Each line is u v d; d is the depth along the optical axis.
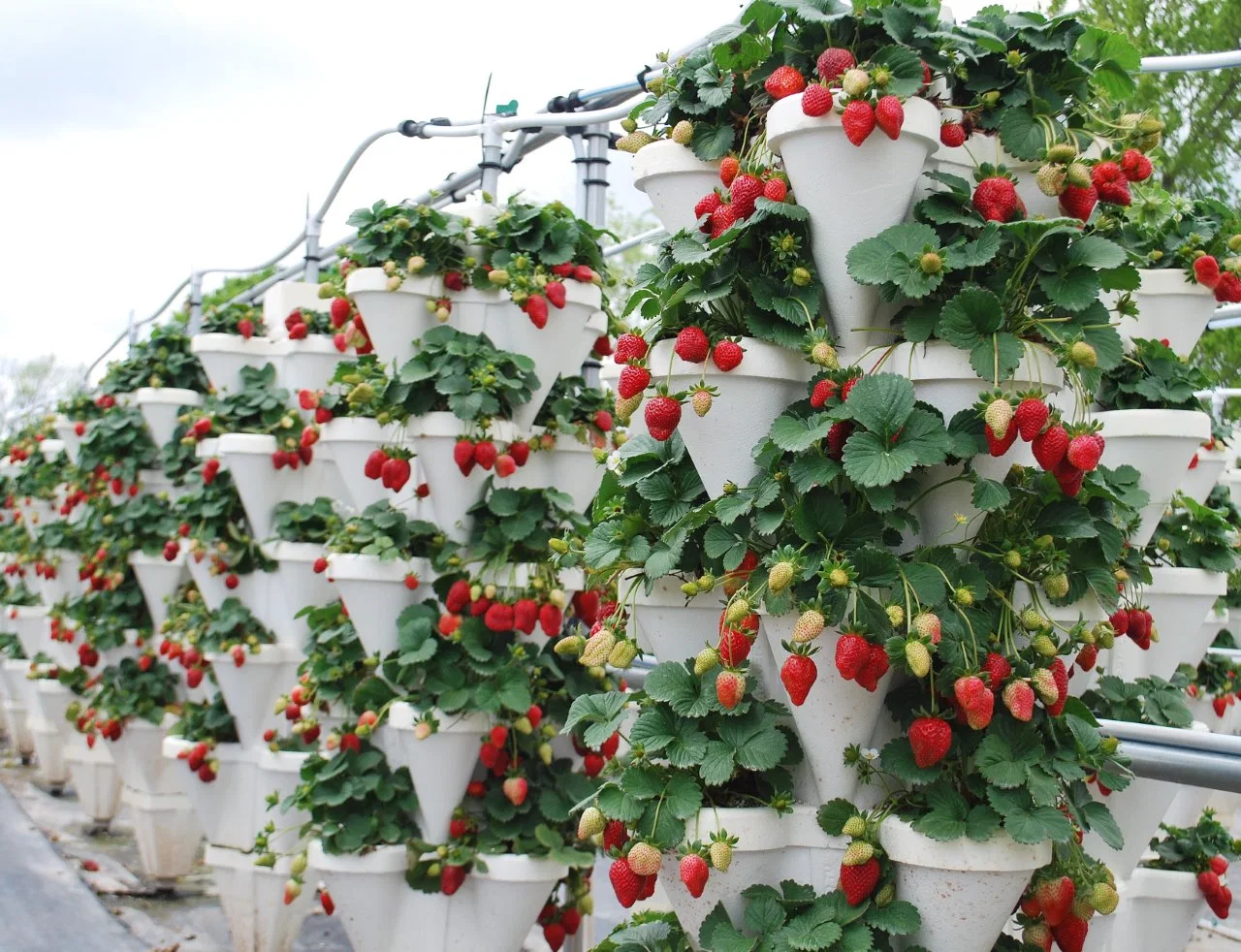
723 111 2.23
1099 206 2.30
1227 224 2.85
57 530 6.41
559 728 3.41
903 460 1.83
